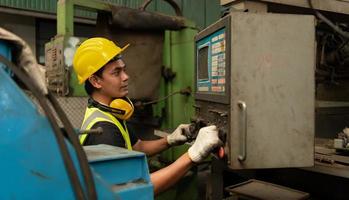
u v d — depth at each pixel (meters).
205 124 1.24
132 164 0.65
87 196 0.50
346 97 1.88
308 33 0.95
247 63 0.93
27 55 0.56
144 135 2.31
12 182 0.50
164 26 2.01
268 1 1.39
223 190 1.56
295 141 0.96
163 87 2.19
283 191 1.38
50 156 0.51
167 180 1.01
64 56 1.73
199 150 1.01
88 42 1.37
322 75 1.79
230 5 1.43
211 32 1.14
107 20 1.90
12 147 0.50
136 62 2.01
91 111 1.28
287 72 0.95
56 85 1.83
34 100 0.56
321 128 1.83
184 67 2.10
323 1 1.51
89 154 0.65
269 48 0.94
